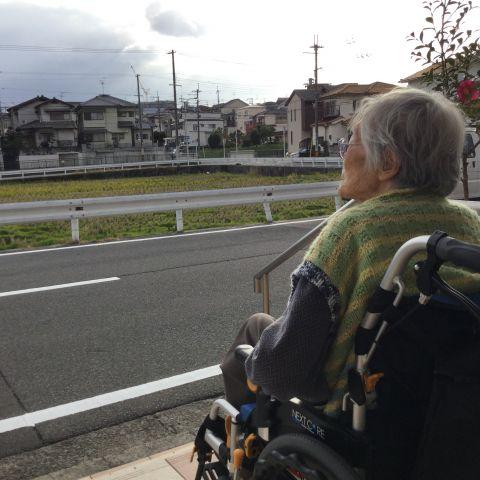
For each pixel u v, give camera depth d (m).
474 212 1.48
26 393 3.49
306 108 57.97
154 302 5.41
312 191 12.22
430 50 2.73
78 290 5.95
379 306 1.22
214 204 10.62
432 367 1.31
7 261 7.68
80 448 2.90
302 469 1.35
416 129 1.29
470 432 1.22
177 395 3.45
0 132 65.31
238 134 86.94
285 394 1.38
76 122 69.62
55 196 22.50
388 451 1.35
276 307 5.18
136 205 9.99
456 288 1.32
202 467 1.94
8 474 2.68
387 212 1.31
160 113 95.75
